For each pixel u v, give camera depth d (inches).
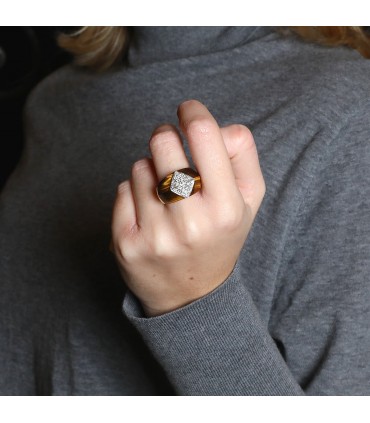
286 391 20.3
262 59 25.5
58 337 25.9
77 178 27.2
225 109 24.9
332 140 22.4
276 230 22.4
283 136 23.0
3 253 27.6
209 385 20.1
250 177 19.3
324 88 23.2
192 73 26.3
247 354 19.9
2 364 27.8
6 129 47.9
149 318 19.6
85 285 25.5
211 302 19.4
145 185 18.7
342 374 21.0
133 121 26.8
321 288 21.7
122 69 28.2
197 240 18.2
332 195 22.0
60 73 30.9
